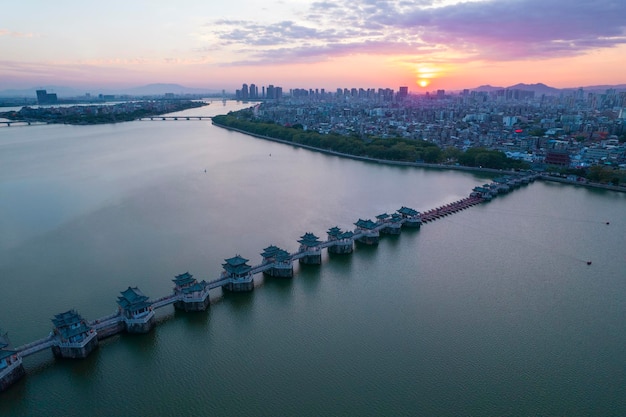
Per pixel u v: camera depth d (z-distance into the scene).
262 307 119.19
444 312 117.69
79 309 113.06
